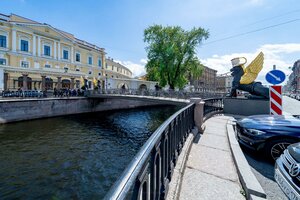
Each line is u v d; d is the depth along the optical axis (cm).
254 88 1036
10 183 725
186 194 253
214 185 277
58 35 3250
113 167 911
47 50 3100
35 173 814
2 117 1538
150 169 176
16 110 1638
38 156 1000
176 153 330
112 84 3497
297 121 404
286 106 2009
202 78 8325
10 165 880
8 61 2606
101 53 4288
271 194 267
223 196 250
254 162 384
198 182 284
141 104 3506
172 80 3281
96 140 1348
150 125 1964
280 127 383
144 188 153
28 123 1658
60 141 1273
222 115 970
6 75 2153
